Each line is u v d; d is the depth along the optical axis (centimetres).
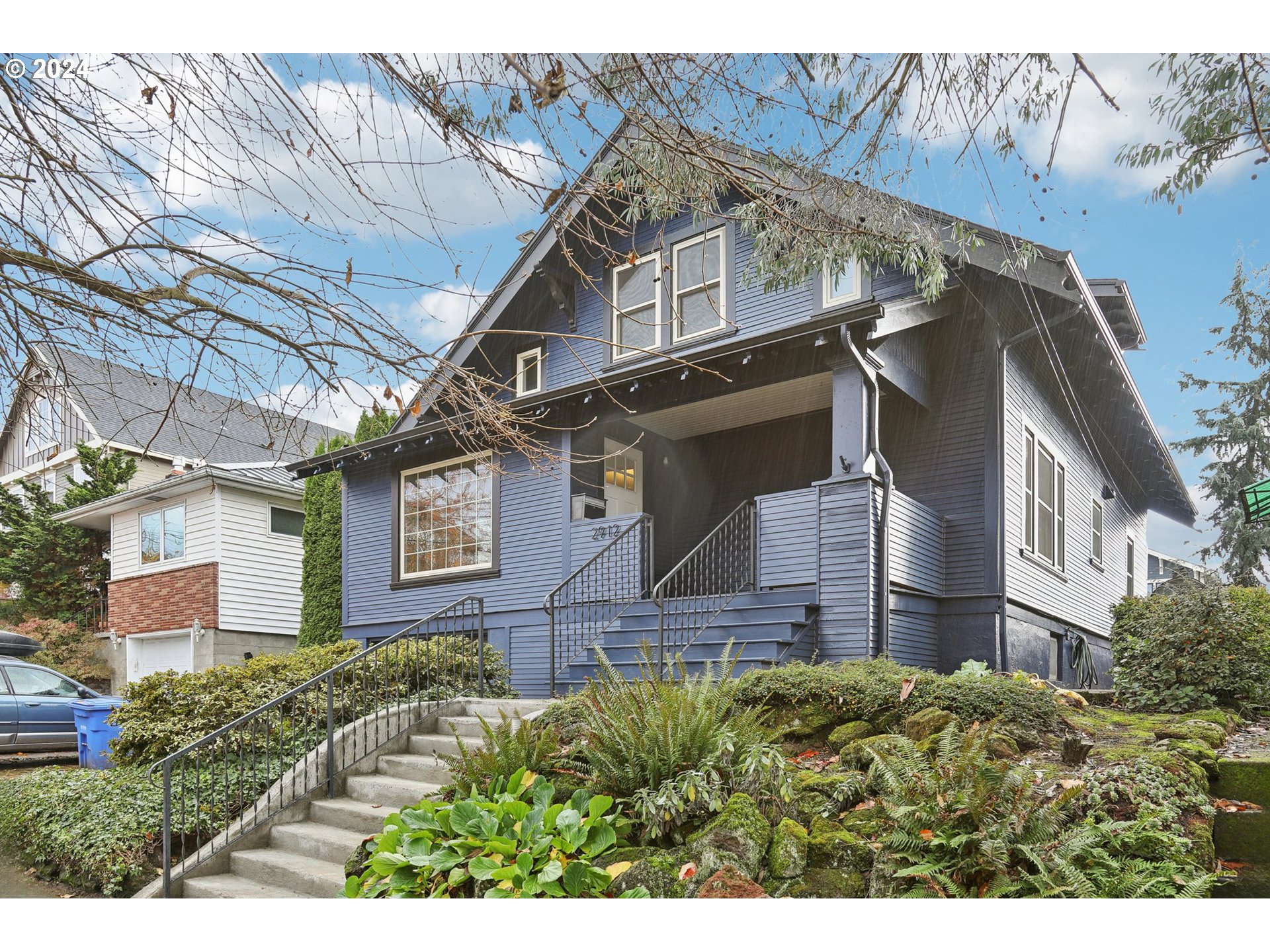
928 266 629
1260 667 689
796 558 884
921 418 1041
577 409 1145
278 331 386
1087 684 1188
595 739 523
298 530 1816
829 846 434
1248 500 873
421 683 891
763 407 1121
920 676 623
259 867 586
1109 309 1077
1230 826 437
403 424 1337
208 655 1622
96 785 750
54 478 2014
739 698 655
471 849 452
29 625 1808
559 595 1103
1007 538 997
